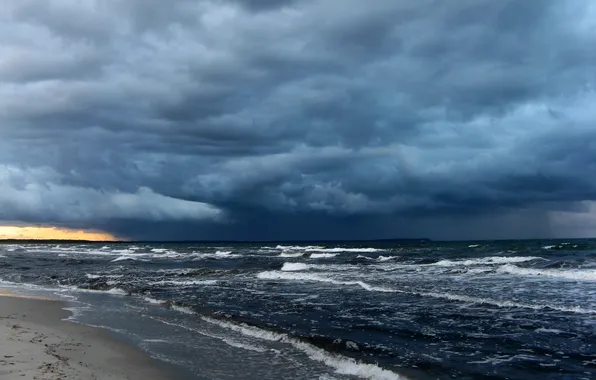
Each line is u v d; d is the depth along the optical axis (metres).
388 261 35.50
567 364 8.46
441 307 14.16
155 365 8.40
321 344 9.90
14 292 19.77
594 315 12.62
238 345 10.10
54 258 50.06
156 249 80.19
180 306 15.32
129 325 12.33
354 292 17.89
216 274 26.89
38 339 9.89
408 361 8.66
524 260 31.55
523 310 13.44
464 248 56.75
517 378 7.69
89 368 7.74
